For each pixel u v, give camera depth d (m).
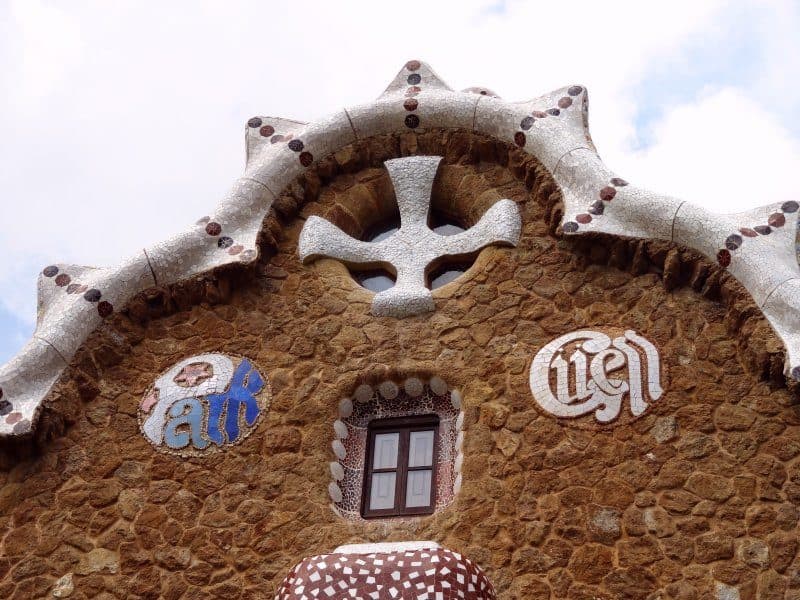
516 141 12.27
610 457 10.20
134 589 10.23
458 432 10.73
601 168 11.76
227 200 12.23
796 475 9.84
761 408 10.20
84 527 10.58
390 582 8.80
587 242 11.40
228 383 11.23
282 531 10.35
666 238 11.19
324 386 11.12
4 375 11.10
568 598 9.64
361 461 10.91
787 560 9.49
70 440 11.08
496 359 10.98
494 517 10.09
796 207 11.20
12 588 10.35
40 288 11.90
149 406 11.20
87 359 11.40
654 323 10.91
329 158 12.62
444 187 12.46
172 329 11.71
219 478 10.70
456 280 11.61
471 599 8.88
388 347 11.26
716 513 9.78
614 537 9.83
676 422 10.27
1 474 10.90
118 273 11.75
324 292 11.74
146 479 10.77
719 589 9.48
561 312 11.18
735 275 10.81
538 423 10.50
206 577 10.21
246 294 11.85
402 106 12.62
